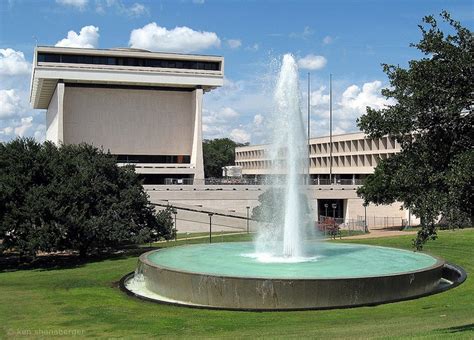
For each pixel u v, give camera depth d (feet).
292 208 94.07
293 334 51.60
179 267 78.23
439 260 84.07
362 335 46.80
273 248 101.76
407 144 50.65
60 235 121.80
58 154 137.28
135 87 289.74
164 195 222.69
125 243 157.38
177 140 296.10
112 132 286.87
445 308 63.62
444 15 47.16
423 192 48.32
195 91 283.79
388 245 126.00
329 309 64.59
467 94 45.27
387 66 50.11
